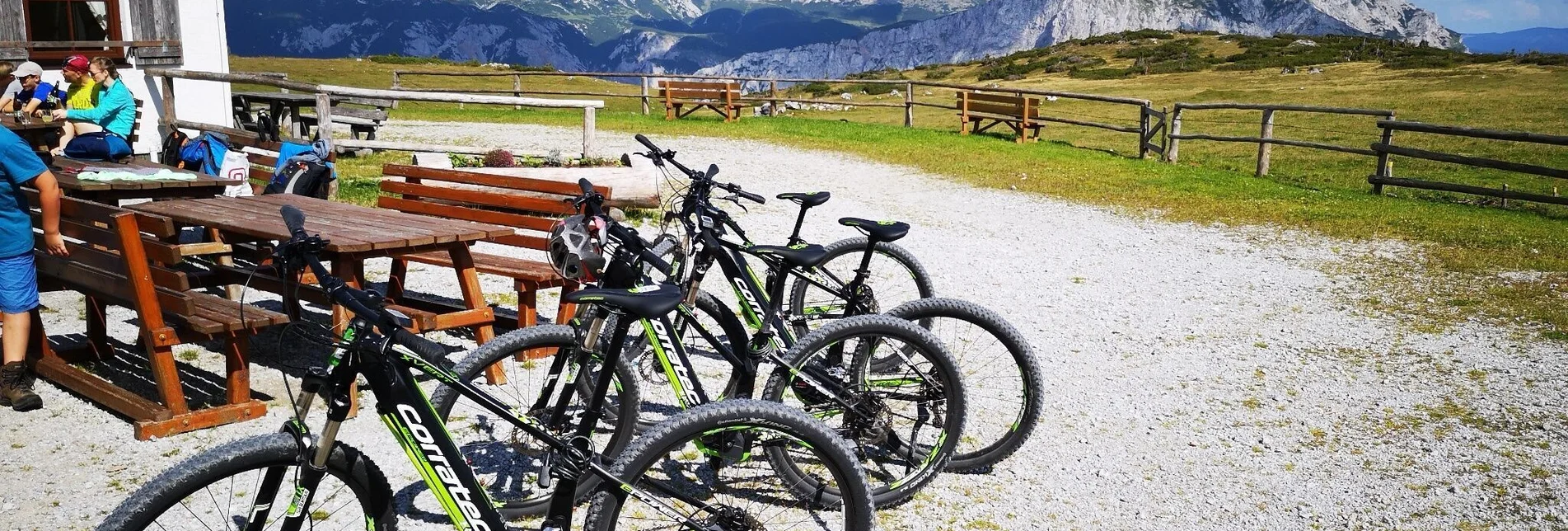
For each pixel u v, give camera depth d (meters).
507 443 4.28
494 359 3.95
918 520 4.23
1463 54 63.25
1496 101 34.66
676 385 4.22
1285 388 5.97
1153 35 81.94
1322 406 5.68
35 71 11.25
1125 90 46.84
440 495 3.22
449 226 5.59
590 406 3.55
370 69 45.47
